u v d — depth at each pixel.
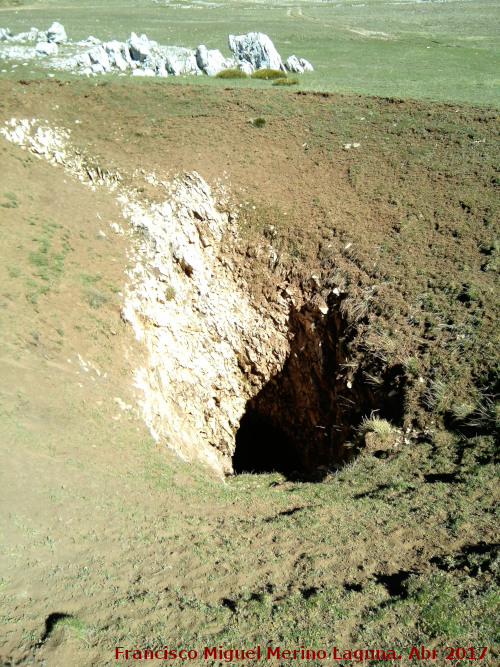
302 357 21.19
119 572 9.43
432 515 11.34
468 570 9.39
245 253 22.31
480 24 49.66
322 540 10.87
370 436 15.46
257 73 32.50
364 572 9.73
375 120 26.23
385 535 10.85
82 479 11.45
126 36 42.88
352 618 8.60
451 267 18.88
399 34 46.19
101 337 16.97
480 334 16.41
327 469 16.73
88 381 14.90
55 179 22.42
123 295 18.98
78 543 9.83
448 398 15.40
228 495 13.42
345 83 31.20
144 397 16.17
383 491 12.80
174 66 32.88
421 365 16.38
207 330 21.61
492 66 34.66
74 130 25.55
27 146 23.81
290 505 12.85
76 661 7.59
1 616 8.03
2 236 17.73
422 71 33.81
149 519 11.12
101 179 23.39
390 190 22.42
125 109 27.22
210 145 25.00
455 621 8.30
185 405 19.81
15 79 29.02
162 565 9.80
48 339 15.29
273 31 47.03
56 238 19.09
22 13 56.50
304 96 28.39
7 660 7.39
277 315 21.42
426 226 20.64
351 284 19.53
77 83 29.03
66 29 45.22
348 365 18.06
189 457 16.34
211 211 22.88
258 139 25.55
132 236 21.34
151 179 23.28
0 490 10.14
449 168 22.73
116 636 8.10
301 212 22.28
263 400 23.14
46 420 12.52
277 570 9.95
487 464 12.98
